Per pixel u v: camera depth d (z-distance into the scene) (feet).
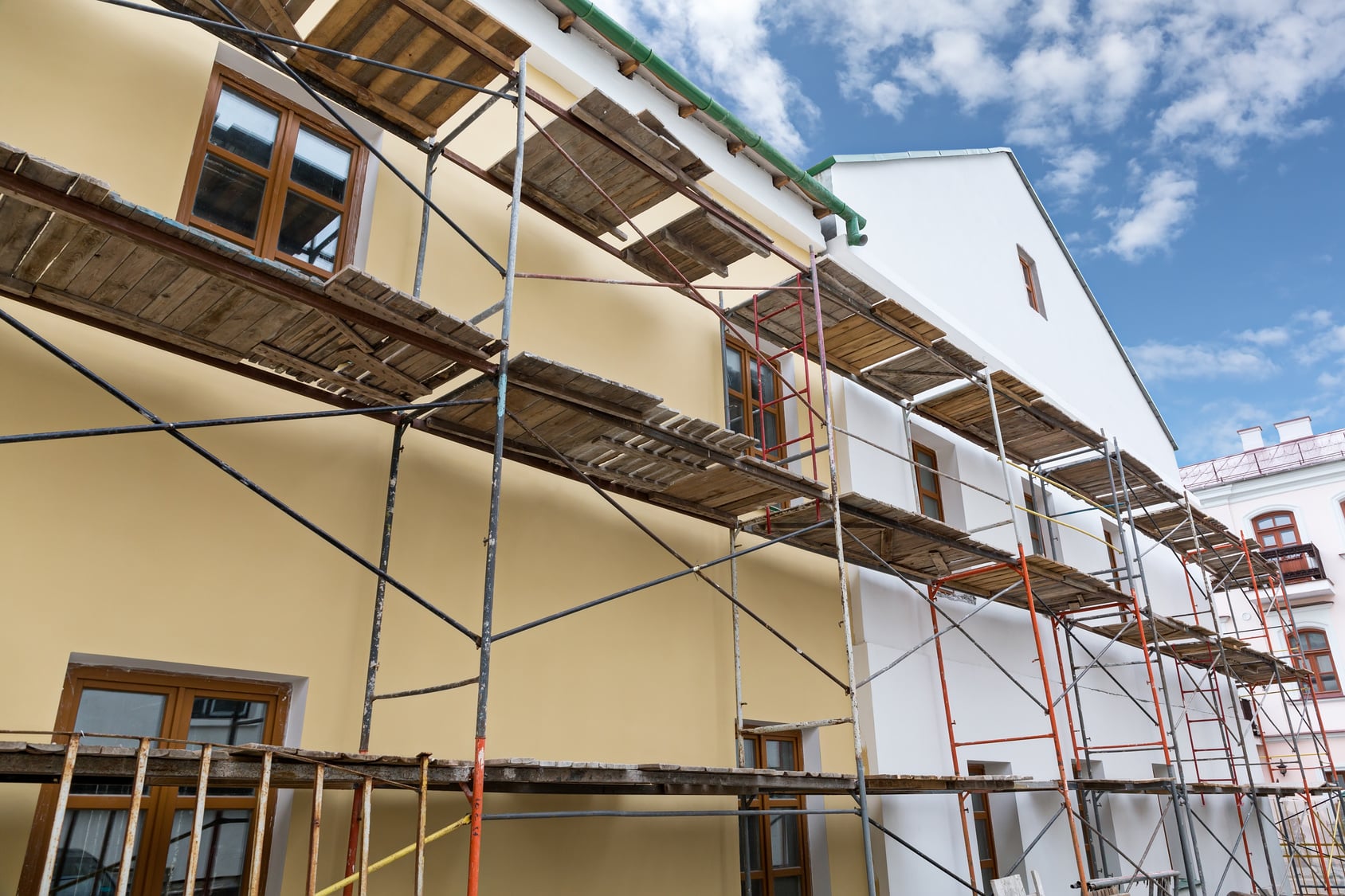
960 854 26.61
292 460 15.48
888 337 27.55
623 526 20.86
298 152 17.66
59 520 12.82
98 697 13.20
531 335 20.29
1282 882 48.32
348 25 15.76
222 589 14.17
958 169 40.81
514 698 17.61
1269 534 69.15
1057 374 43.16
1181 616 43.21
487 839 16.33
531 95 17.47
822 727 24.08
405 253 18.30
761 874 21.79
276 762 10.84
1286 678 50.11
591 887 17.60
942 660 27.61
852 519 23.52
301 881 13.80
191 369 14.61
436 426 17.11
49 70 14.33
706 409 24.43
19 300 12.67
